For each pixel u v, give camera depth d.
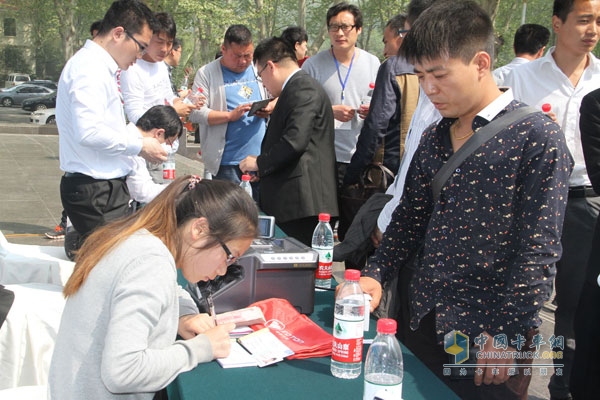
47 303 2.47
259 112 4.57
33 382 2.44
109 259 1.48
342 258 2.62
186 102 4.77
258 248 2.06
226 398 1.45
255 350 1.70
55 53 42.38
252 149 4.86
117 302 1.42
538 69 3.05
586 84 2.96
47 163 11.17
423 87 1.71
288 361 1.67
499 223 1.66
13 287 2.57
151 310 1.43
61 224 6.07
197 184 1.59
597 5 2.78
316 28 34.38
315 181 3.40
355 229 2.64
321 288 2.30
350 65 4.38
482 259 1.70
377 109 3.28
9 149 12.96
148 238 1.50
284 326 1.85
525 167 1.62
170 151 4.30
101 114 2.92
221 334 1.69
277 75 3.43
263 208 3.52
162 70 4.56
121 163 3.12
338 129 4.32
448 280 1.76
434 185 1.79
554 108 2.99
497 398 1.78
